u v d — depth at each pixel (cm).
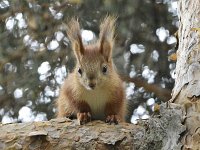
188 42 789
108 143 714
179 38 851
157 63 1414
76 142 723
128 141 714
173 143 679
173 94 757
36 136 725
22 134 731
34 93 1324
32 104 1337
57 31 1319
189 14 827
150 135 703
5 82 1331
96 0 1314
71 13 1317
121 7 1325
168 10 1423
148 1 1387
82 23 1325
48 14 1302
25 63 1331
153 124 706
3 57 1306
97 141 720
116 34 1275
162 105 711
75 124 745
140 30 1394
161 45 1418
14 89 1333
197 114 689
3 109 1359
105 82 925
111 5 1309
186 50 780
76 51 958
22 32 1319
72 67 1321
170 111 701
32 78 1319
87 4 1315
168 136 689
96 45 987
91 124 747
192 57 755
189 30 805
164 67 1414
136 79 1380
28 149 722
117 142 715
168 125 695
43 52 1320
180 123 688
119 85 945
